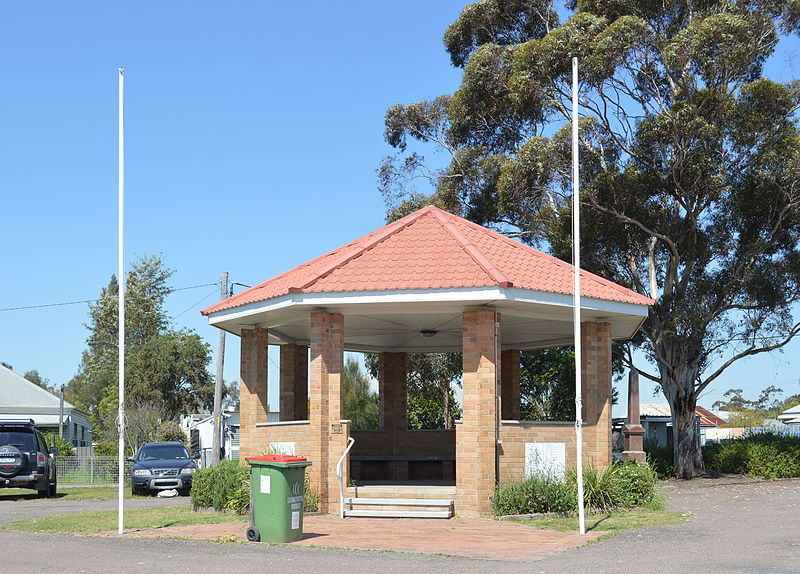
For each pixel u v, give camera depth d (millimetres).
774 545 12820
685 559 11383
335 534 14336
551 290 17109
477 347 17297
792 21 31422
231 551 12375
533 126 36500
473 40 38500
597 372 19281
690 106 29016
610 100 32031
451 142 38844
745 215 31938
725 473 33906
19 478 25594
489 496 16875
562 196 33094
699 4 32406
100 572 10422
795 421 54781
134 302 77000
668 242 32219
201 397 64688
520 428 17641
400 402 25312
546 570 10531
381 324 21078
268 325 20281
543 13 37406
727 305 33219
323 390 17641
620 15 32500
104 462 36125
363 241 20359
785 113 30156
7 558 11727
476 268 17125
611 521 15953
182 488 26891
